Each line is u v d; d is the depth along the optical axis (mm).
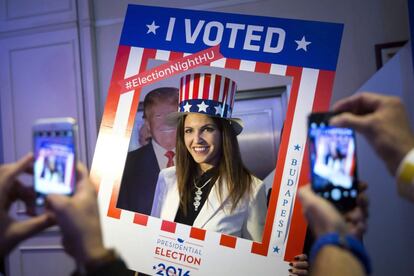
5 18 2326
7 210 765
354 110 763
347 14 2111
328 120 773
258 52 1381
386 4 2082
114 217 1339
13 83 2316
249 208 1344
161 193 1401
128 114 1396
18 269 2289
